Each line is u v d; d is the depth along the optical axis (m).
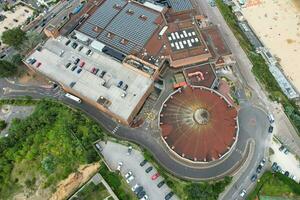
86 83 199.12
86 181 176.12
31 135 189.00
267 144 187.12
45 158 176.38
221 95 193.25
